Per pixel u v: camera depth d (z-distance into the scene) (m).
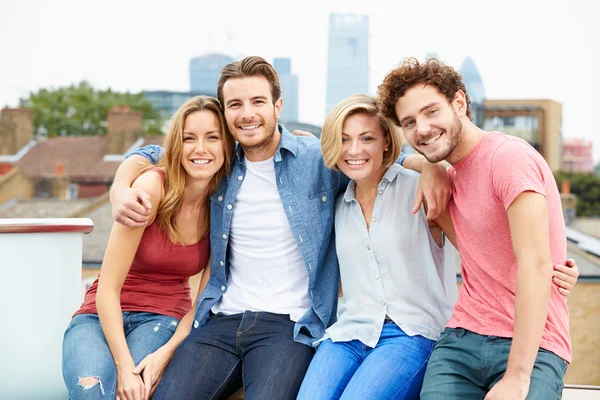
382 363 2.08
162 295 2.47
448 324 2.09
